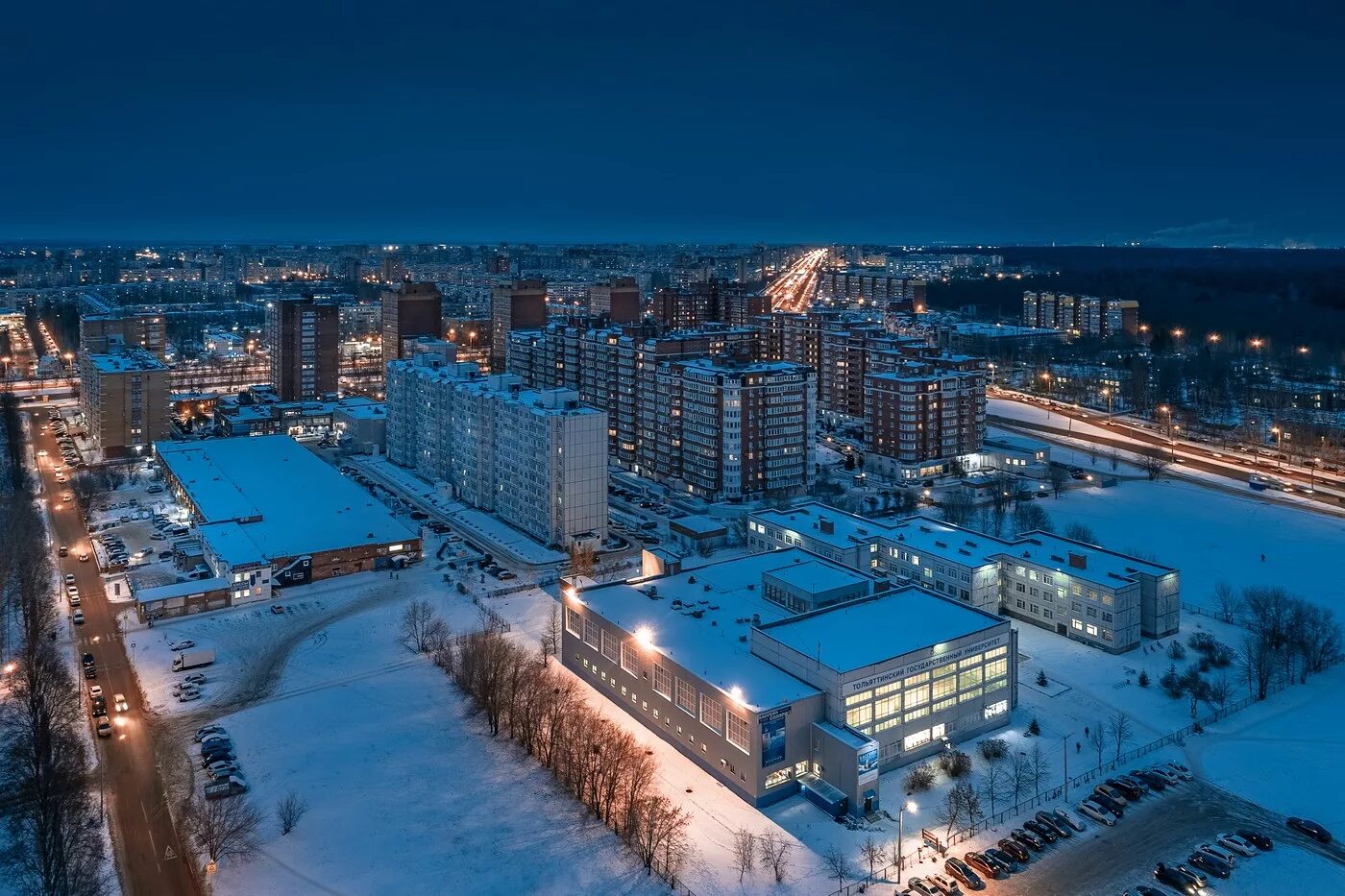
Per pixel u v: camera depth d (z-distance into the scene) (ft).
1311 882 424.87
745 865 434.71
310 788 501.56
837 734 493.36
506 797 496.64
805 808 490.49
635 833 455.63
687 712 538.06
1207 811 478.59
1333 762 519.60
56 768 491.72
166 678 631.97
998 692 567.18
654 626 596.29
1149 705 584.81
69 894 406.00
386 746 545.85
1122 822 470.80
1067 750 536.83
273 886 426.10
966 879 426.10
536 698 567.59
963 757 516.32
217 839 436.76
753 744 488.02
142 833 468.34
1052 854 447.83
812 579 636.07
